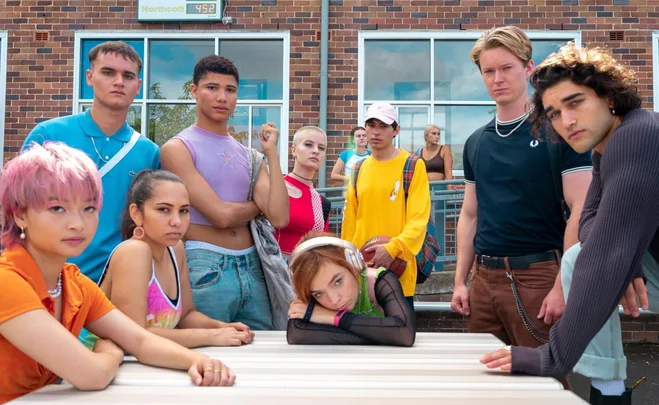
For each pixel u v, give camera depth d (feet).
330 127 26.00
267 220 10.43
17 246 5.34
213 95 10.02
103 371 5.15
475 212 10.47
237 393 4.92
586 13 25.86
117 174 9.72
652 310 7.47
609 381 7.27
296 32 26.32
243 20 26.45
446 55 26.40
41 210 5.12
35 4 26.55
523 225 9.12
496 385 5.12
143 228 7.65
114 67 9.66
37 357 5.05
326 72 25.90
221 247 9.74
